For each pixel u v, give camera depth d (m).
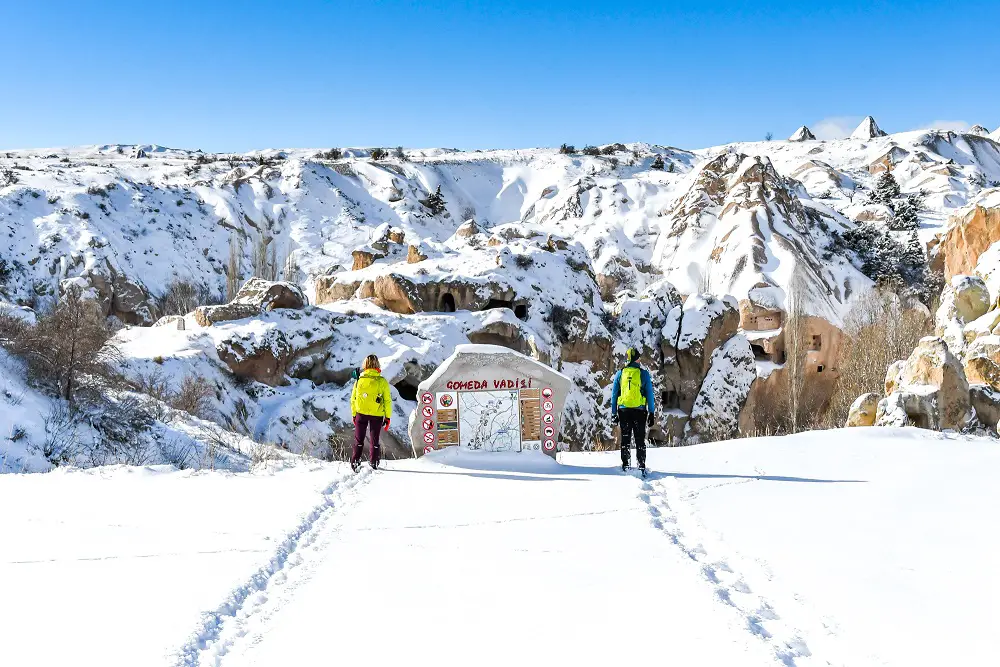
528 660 4.71
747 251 56.78
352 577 6.34
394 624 5.33
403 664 4.69
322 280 40.59
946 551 6.86
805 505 8.77
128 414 16.25
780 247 56.81
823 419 46.12
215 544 7.19
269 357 28.36
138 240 61.16
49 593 5.89
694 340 44.66
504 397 12.24
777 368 47.88
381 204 88.69
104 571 6.41
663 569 6.44
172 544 7.19
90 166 100.62
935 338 18.84
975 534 7.41
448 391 12.22
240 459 15.27
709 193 70.06
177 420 17.95
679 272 64.62
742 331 50.59
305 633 5.20
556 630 5.17
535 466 11.53
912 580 6.08
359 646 4.97
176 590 5.93
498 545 7.22
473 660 4.73
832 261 60.28
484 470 11.30
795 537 7.39
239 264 68.12
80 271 51.03
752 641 4.90
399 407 28.73
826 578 6.14
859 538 7.31
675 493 9.55
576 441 35.22
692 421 44.41
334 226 78.56
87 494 9.45
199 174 96.38
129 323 52.25
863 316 50.66
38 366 16.36
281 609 5.64
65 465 12.18
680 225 69.25
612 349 42.06
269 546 7.09
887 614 5.36
